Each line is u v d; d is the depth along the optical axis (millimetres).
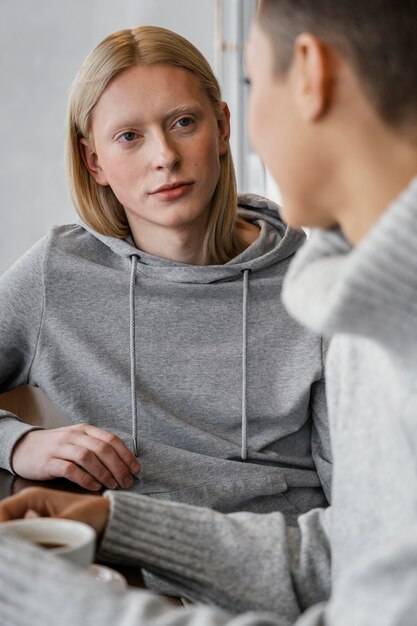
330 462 1844
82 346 1851
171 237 1869
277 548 1093
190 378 1839
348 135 799
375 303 677
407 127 783
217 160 1828
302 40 797
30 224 5145
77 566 862
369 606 659
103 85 1779
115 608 712
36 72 5051
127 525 1063
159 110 1759
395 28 777
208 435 1811
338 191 830
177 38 1804
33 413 1862
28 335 1877
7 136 5074
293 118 825
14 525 928
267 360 1847
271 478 1793
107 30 5012
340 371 1002
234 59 4359
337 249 861
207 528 1096
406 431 756
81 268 1883
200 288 1858
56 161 5105
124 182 1799
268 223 2006
